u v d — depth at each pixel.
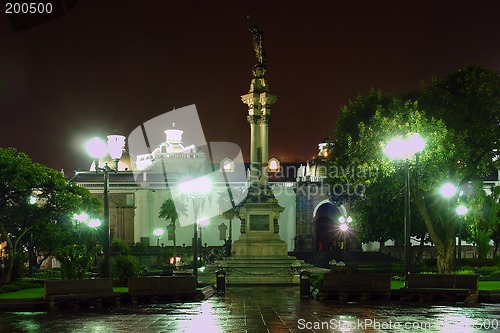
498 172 103.81
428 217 41.94
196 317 22.50
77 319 21.91
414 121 38.06
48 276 54.72
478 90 40.31
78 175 117.19
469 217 61.59
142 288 28.83
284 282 46.16
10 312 24.30
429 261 63.72
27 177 44.47
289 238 111.88
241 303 28.39
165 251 90.81
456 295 28.20
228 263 49.62
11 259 40.50
